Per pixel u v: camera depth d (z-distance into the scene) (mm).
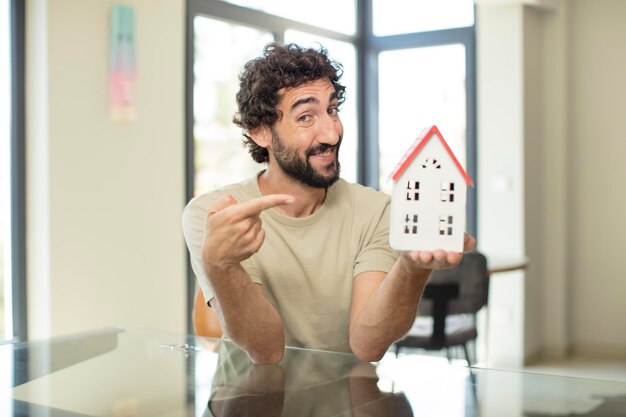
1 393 1054
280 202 1101
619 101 4984
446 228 1082
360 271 1461
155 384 1078
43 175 3115
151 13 3521
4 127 3160
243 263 1441
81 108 3219
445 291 3316
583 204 5121
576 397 977
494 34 4867
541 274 5121
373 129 5504
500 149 4871
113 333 1512
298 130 1374
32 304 3174
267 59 1398
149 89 3518
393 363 1189
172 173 3650
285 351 1303
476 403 951
